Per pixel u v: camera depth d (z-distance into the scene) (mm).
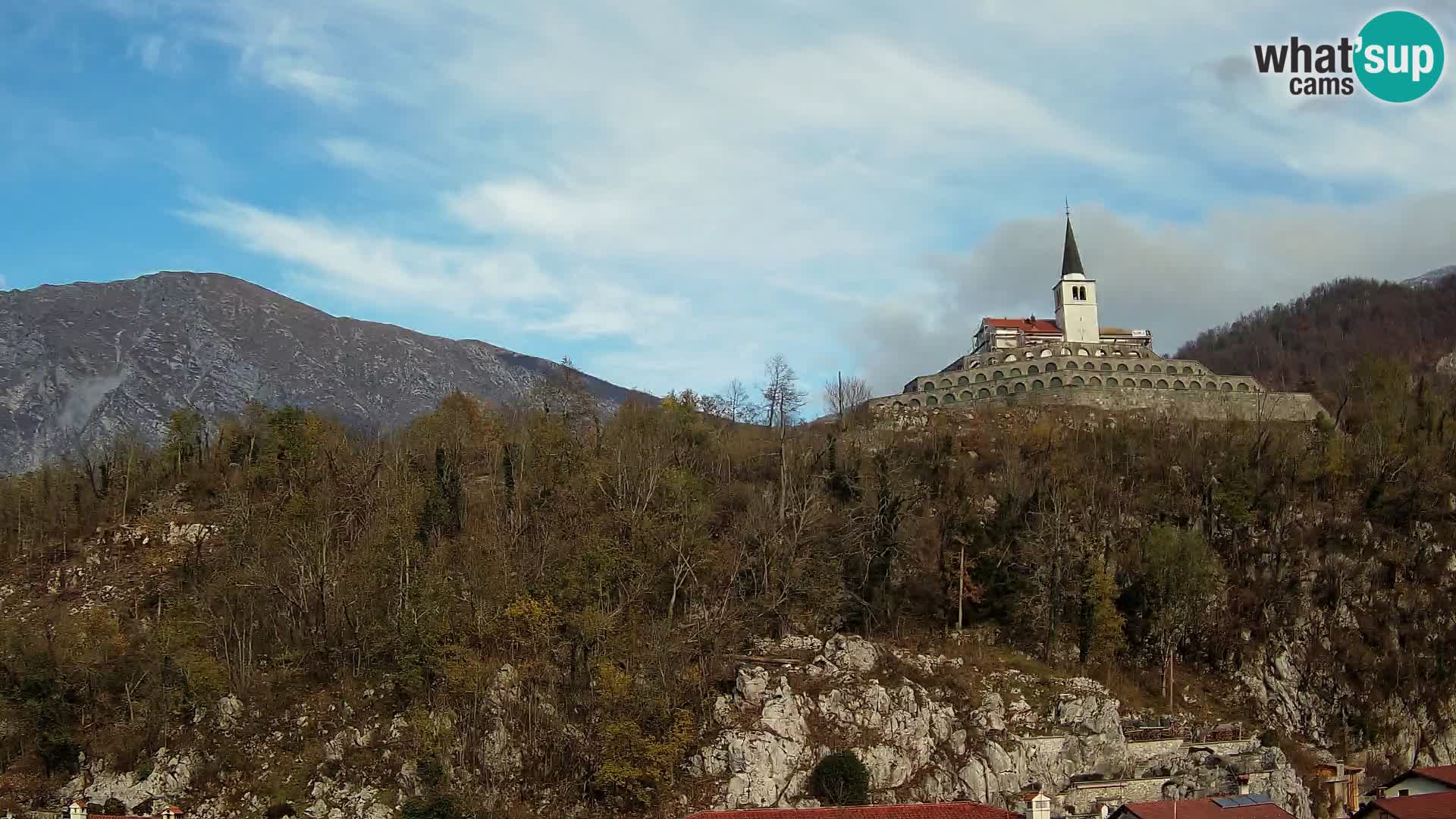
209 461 177500
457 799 107938
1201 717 132250
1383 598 145500
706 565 136500
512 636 125438
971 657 131500
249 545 143125
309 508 149375
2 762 118500
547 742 116438
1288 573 148000
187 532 159125
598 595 130000
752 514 144875
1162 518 155250
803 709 119812
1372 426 172875
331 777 114750
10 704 120500
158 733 119125
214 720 120688
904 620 138125
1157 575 139625
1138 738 122250
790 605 134250
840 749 116938
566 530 142625
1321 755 131750
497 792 112625
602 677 116938
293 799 112438
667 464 157750
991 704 122875
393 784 113625
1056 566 138875
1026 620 138375
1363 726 135375
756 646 129625
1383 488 154125
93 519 165875
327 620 129750
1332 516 153500
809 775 115188
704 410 196875
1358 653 140375
